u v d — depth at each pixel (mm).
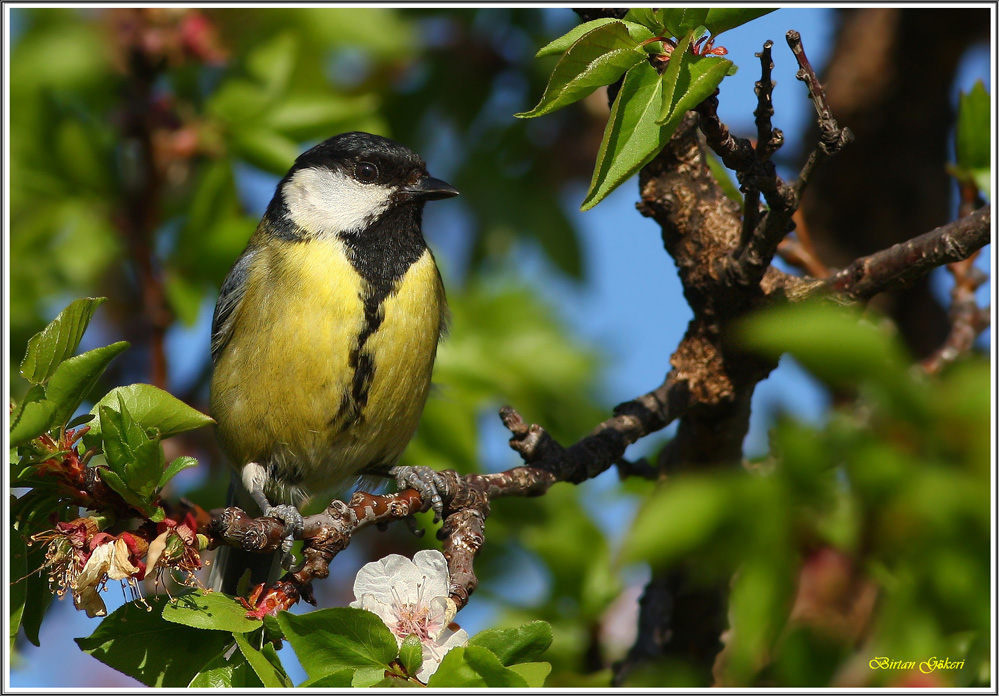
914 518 4914
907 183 9898
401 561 5309
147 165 8625
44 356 5086
